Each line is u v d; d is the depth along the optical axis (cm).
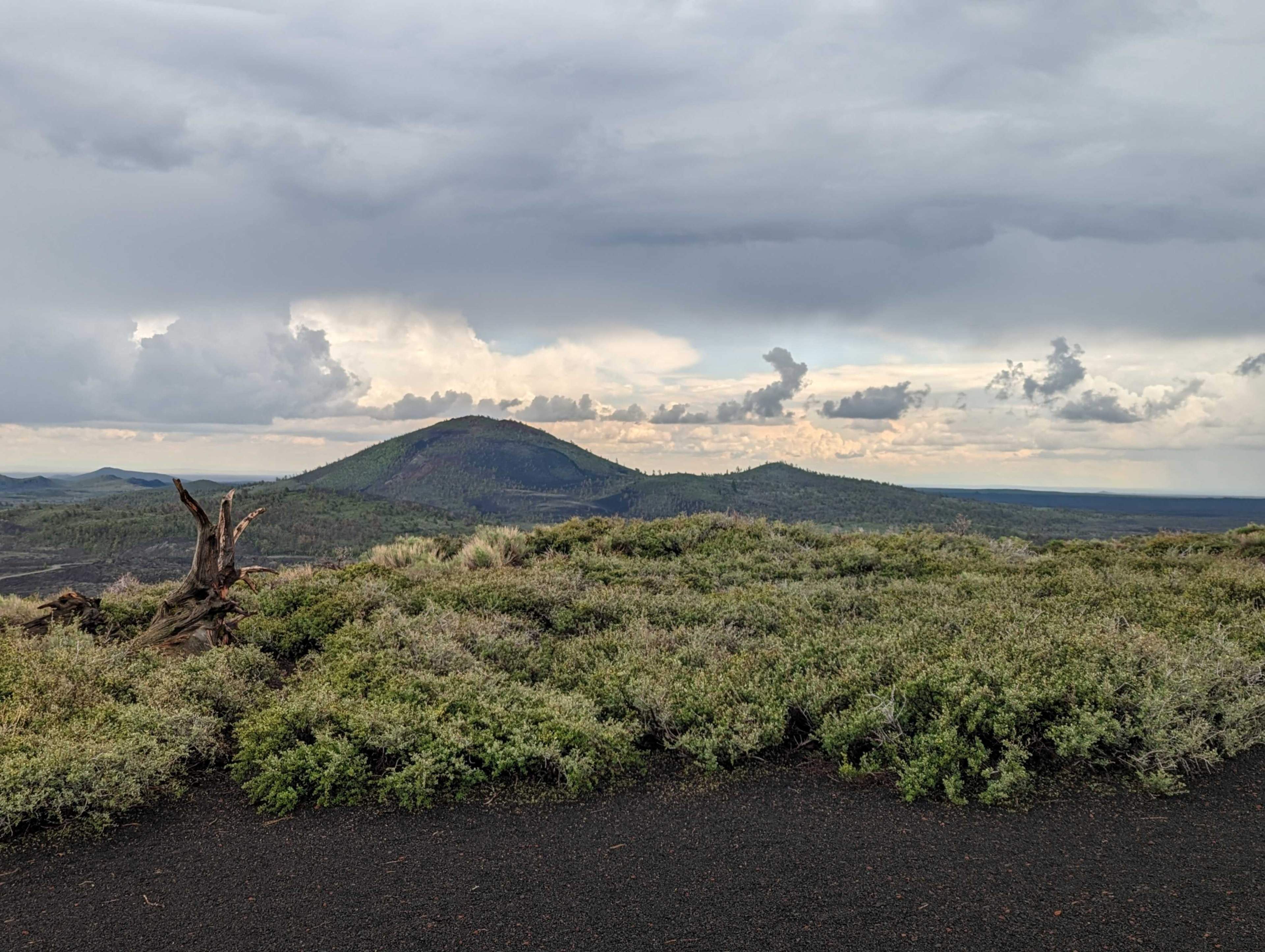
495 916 414
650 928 401
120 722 649
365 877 461
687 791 592
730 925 402
